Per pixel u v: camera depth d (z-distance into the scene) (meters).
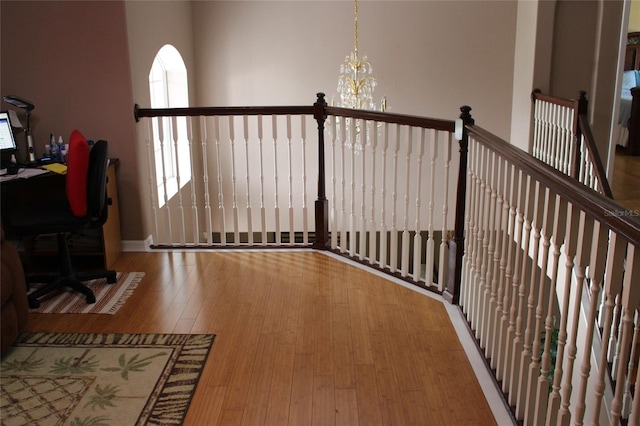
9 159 4.08
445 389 2.60
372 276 3.80
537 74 6.05
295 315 3.29
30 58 4.10
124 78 4.11
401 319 3.24
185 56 6.20
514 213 2.39
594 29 6.02
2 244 2.94
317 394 2.57
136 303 3.47
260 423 2.38
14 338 2.92
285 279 3.77
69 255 3.61
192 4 6.47
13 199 4.08
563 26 6.03
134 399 2.54
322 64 6.65
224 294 3.57
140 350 2.94
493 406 2.48
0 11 4.04
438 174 6.76
